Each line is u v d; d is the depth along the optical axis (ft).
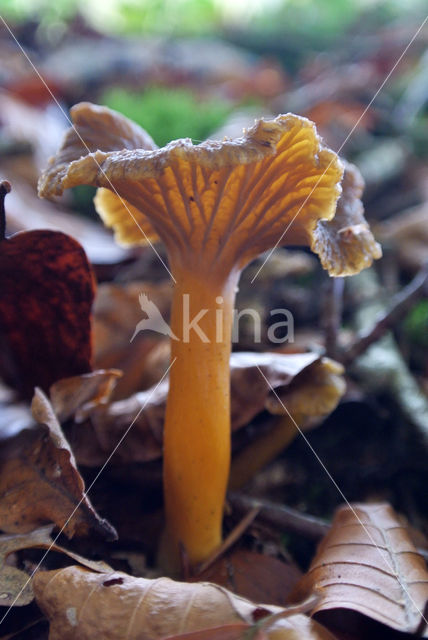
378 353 0.56
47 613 0.38
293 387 0.48
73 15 1.71
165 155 0.37
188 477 0.43
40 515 0.41
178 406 0.43
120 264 0.66
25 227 0.69
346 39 1.64
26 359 0.49
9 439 0.45
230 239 0.42
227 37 1.82
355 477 0.52
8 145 0.83
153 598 0.37
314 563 0.41
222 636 0.36
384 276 0.68
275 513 0.46
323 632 0.36
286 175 0.40
